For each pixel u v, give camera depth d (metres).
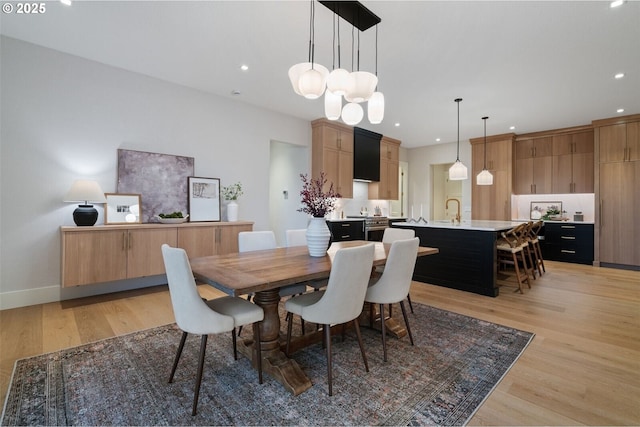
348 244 3.23
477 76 3.63
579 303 3.39
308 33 2.79
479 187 6.87
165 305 3.19
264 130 4.99
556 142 6.13
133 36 2.90
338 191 5.78
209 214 4.30
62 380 1.84
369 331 2.65
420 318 2.93
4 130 2.96
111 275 3.22
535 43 2.89
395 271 2.18
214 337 2.47
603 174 5.36
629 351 2.26
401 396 1.73
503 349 2.29
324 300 1.76
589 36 2.76
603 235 5.39
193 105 4.20
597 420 1.53
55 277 3.25
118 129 3.60
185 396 1.71
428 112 5.01
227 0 2.36
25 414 1.54
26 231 3.08
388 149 6.95
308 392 1.76
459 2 2.32
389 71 3.51
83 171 3.38
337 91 2.16
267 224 5.02
